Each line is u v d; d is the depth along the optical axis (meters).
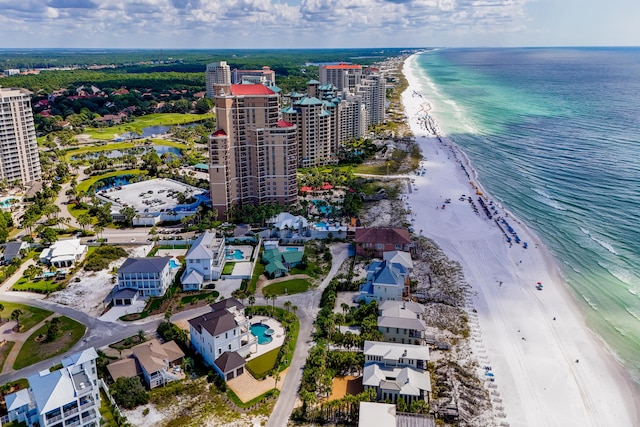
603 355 144.00
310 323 158.00
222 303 153.25
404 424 107.56
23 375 132.50
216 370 133.12
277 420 117.06
